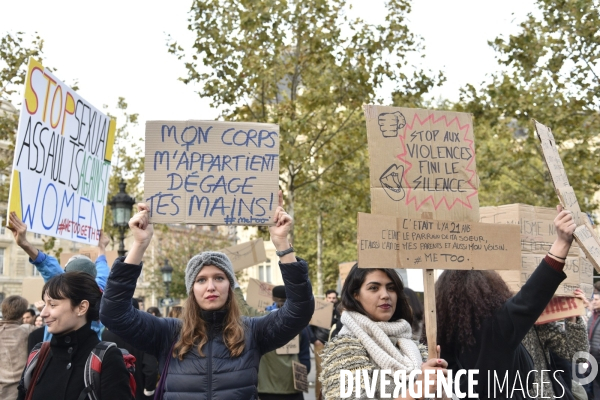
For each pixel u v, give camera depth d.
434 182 3.75
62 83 5.38
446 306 3.72
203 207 3.78
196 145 3.84
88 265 4.95
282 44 17.56
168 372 3.52
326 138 19.14
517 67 16.66
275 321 3.65
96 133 5.98
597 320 7.06
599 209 21.27
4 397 6.12
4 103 15.95
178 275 39.94
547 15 15.77
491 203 27.11
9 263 48.16
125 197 13.27
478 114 17.81
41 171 5.05
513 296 3.59
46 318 3.61
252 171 3.84
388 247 3.52
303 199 25.83
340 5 17.69
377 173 3.67
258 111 18.42
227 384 3.45
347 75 17.34
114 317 3.45
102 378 3.49
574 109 16.39
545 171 21.45
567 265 4.70
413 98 17.89
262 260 9.70
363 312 3.47
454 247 3.65
